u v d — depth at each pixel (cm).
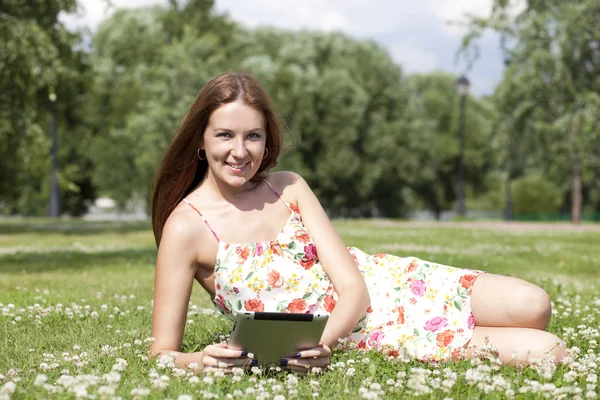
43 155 2095
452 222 3073
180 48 3816
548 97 2820
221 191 359
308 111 4303
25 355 386
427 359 342
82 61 2059
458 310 348
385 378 315
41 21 1831
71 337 442
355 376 315
